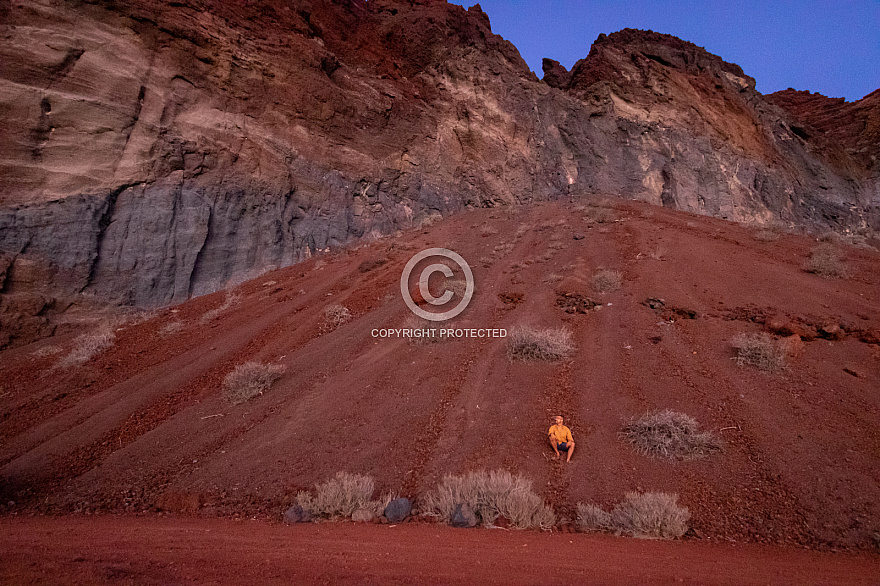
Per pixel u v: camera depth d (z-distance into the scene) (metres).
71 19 16.50
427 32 34.31
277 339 13.19
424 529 5.29
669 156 32.81
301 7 26.52
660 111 35.03
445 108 31.62
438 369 10.23
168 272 16.30
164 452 8.14
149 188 16.48
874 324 10.12
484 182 30.00
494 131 31.80
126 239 15.62
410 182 27.12
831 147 41.75
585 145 32.56
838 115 47.28
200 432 8.77
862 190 39.72
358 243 22.94
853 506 5.40
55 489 7.15
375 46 31.27
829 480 5.87
